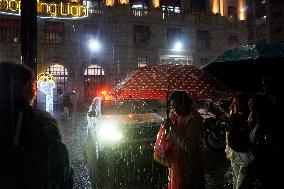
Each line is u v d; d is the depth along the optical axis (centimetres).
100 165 864
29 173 170
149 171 814
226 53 607
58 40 3466
